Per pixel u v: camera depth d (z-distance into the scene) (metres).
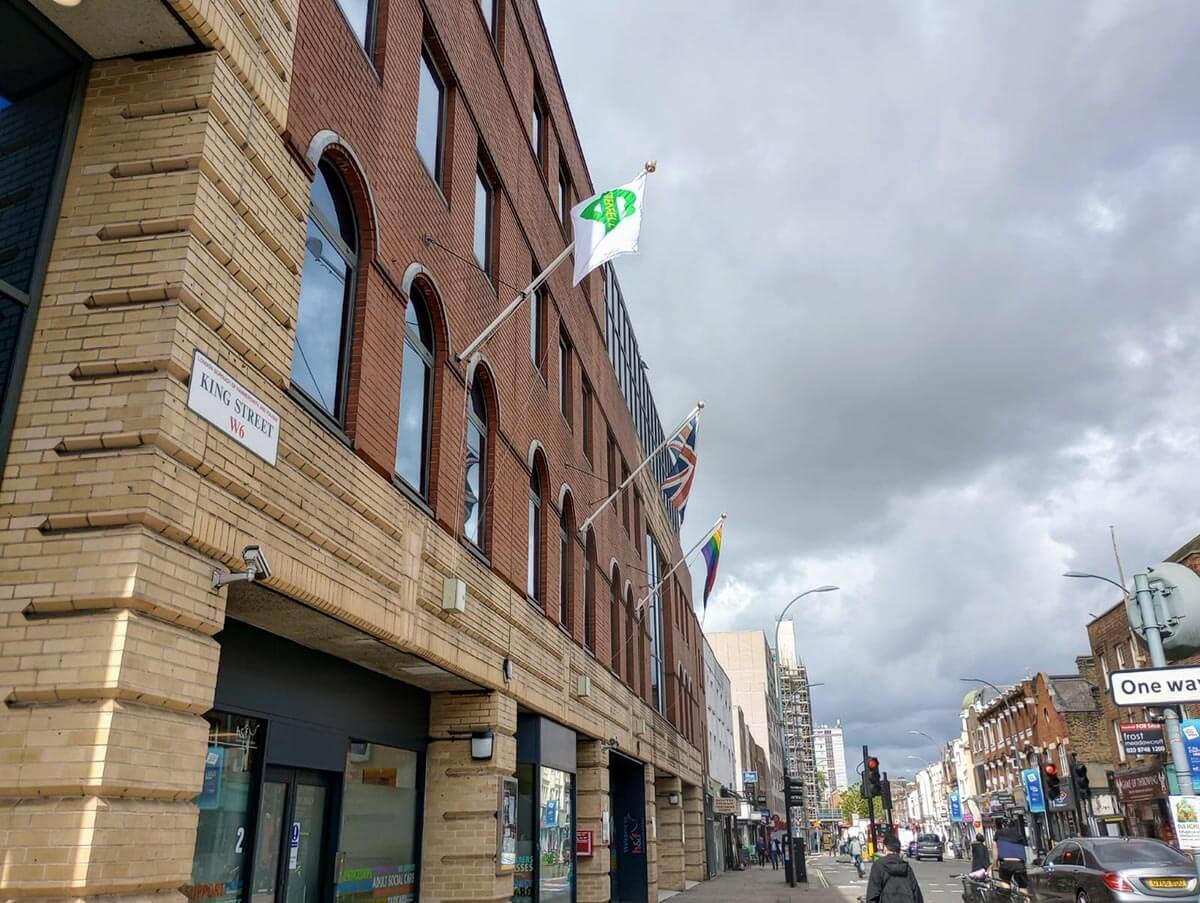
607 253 11.86
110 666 4.69
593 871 16.77
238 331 6.04
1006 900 18.05
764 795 83.50
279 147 6.82
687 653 36.91
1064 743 44.41
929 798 105.38
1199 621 9.67
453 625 9.98
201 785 5.32
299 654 8.41
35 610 4.85
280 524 6.55
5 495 5.09
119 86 5.93
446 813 10.98
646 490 28.83
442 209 10.96
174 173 5.69
